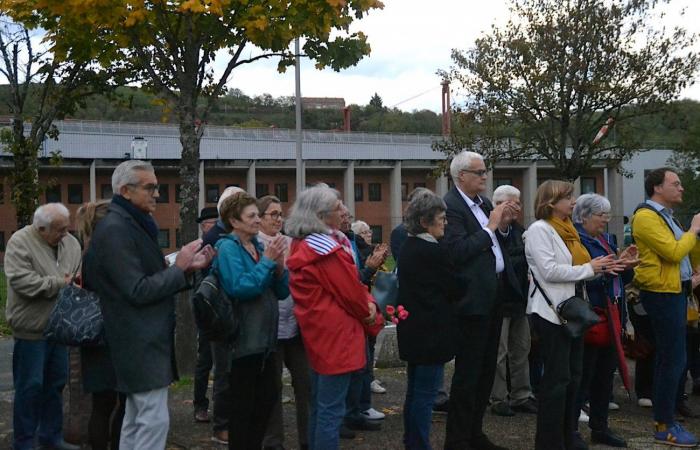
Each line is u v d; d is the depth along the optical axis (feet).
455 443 20.38
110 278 15.56
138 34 30.94
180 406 26.37
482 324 20.25
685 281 23.98
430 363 19.08
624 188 189.98
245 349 17.75
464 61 86.53
